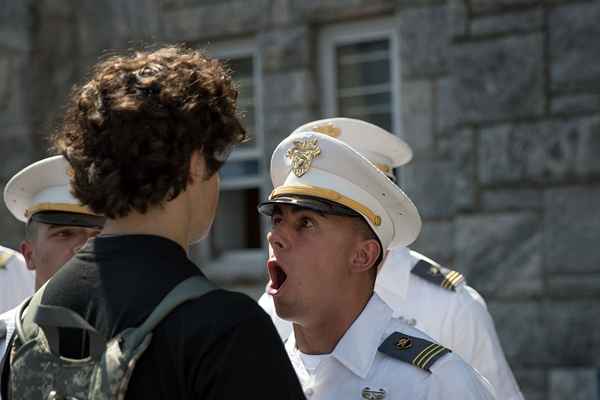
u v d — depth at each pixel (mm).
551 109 7859
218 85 2475
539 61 7914
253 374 2156
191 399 2127
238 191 10164
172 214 2408
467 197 8164
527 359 7828
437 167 8633
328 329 3072
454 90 8305
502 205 8016
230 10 9836
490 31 8133
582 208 7699
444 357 2971
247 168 10070
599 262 7602
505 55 8055
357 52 9484
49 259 4051
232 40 10047
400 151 4316
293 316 3023
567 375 7617
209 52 10148
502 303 7961
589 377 7523
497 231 8008
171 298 2184
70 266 2367
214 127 2441
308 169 3104
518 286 7895
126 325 2166
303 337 3137
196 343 2133
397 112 9133
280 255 3029
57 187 4062
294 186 3100
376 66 9398
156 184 2318
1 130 10914
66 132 2459
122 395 2102
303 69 9438
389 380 2947
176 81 2381
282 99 9531
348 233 3049
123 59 2484
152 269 2262
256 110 9992
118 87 2352
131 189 2318
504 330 7922
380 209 3115
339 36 9500
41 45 10852
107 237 2371
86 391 2150
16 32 10859
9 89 10891
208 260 10125
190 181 2416
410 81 8805
